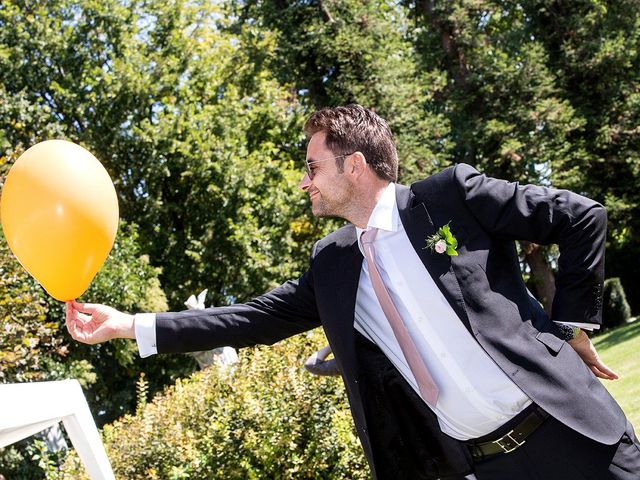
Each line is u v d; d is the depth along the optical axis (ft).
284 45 56.49
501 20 70.18
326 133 6.98
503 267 6.53
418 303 6.65
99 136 46.26
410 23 68.95
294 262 51.98
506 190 6.42
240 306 7.36
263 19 58.85
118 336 6.95
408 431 7.18
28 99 45.80
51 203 6.18
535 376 6.17
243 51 56.95
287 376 14.35
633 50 61.31
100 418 41.50
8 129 42.19
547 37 65.72
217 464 13.75
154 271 41.45
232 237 46.57
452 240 6.35
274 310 7.38
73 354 38.11
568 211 6.22
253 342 7.35
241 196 48.39
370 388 7.09
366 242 6.82
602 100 63.72
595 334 57.16
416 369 6.72
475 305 6.32
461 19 63.21
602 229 6.26
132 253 40.75
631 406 17.94
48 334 22.15
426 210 6.57
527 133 59.00
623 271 70.23
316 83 58.34
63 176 6.27
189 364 44.70
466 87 63.36
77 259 6.41
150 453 14.01
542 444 6.39
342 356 6.89
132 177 47.32
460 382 6.64
